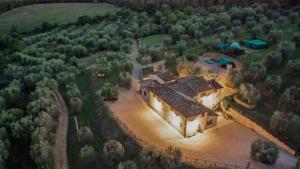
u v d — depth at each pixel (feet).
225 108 248.52
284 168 187.93
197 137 219.82
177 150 187.01
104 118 242.37
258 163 192.34
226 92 269.64
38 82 289.12
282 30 383.86
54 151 215.51
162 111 242.58
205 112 222.07
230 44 366.63
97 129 235.20
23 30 501.97
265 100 250.37
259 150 193.26
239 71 282.36
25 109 259.80
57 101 279.08
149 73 316.19
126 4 599.57
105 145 200.23
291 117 215.72
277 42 361.71
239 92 262.47
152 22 495.82
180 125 222.28
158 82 278.05
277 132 215.10
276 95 252.01
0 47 413.59
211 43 366.02
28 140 226.79
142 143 208.85
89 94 285.23
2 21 553.23
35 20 554.87
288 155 200.75
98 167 197.16
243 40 376.27
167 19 485.56
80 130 220.43
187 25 435.53
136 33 449.89
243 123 233.76
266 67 294.25
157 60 356.38
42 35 446.19
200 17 468.75
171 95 235.81
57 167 202.18
